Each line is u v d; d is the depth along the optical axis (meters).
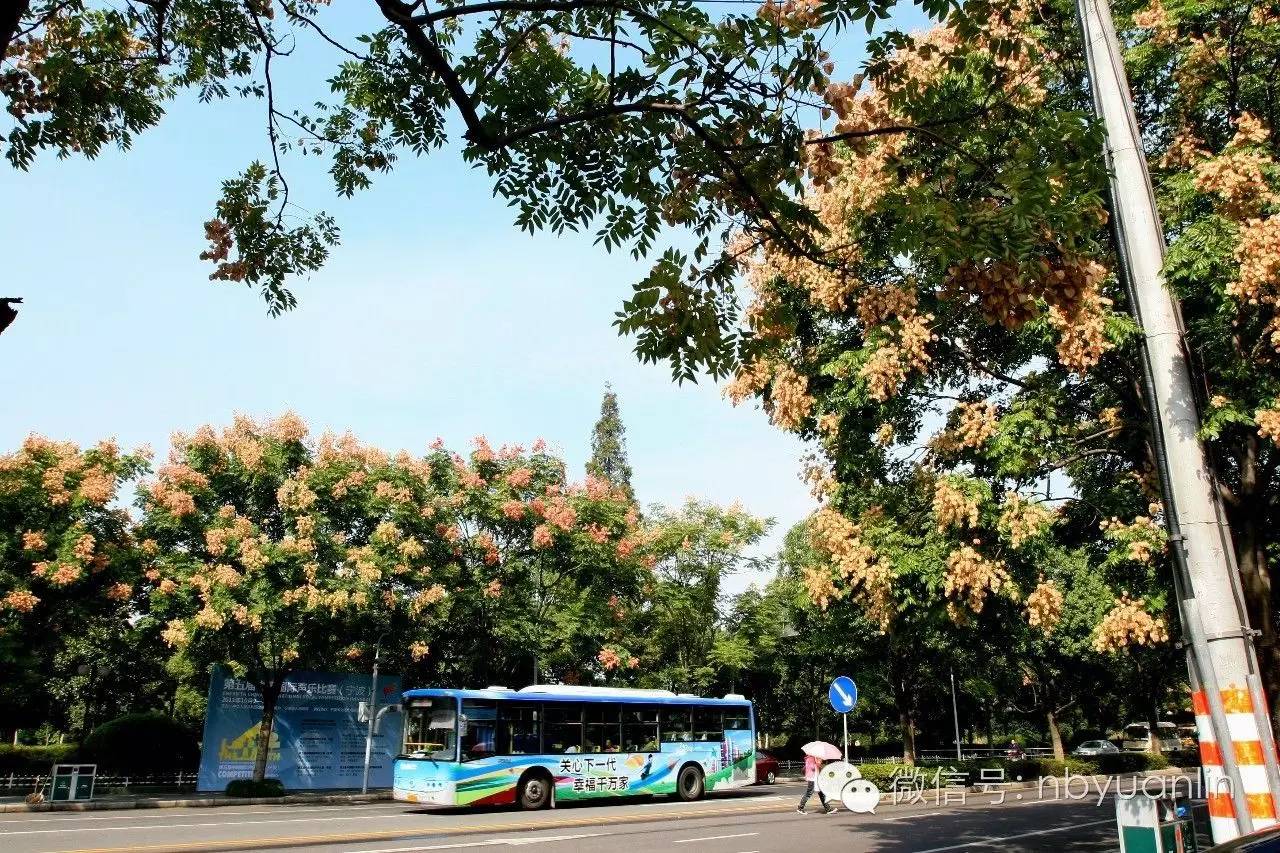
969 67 9.45
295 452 24.48
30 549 20.62
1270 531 11.63
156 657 27.45
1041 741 60.28
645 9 5.46
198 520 22.81
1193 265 9.33
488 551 25.72
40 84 6.62
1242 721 6.64
